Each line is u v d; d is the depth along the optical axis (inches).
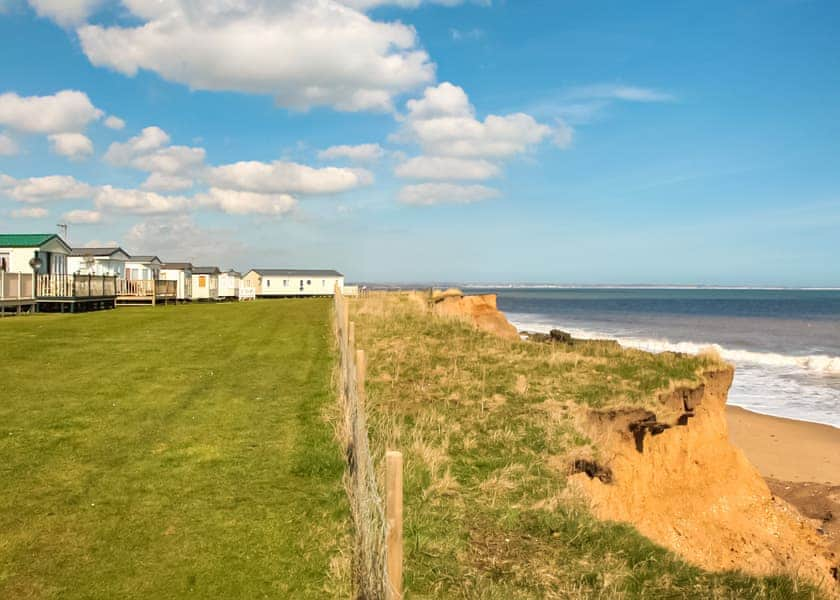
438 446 408.5
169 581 232.8
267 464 349.1
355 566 242.7
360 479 271.0
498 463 393.4
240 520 281.7
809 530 610.9
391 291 1836.9
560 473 395.5
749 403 1273.4
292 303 1601.9
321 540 268.1
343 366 525.0
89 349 674.2
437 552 274.1
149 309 1300.4
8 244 1266.0
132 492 304.3
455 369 610.5
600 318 3752.5
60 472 323.0
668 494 561.9
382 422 434.0
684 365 660.7
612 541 315.6
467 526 307.1
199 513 286.7
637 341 2159.2
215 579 235.9
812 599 297.9
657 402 553.6
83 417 417.1
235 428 410.0
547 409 500.4
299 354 698.2
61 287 1211.2
